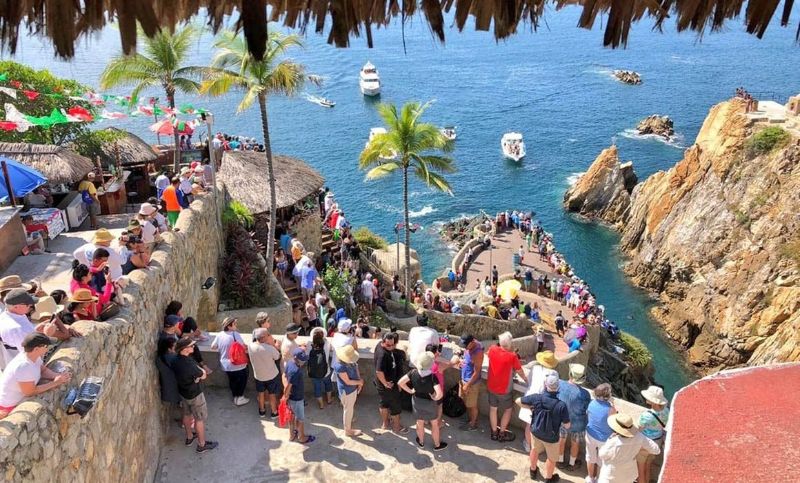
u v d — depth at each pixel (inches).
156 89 2807.6
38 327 308.5
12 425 236.8
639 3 113.7
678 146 2748.5
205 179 756.0
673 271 1755.7
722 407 186.2
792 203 1517.0
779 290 1456.7
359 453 415.2
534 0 116.0
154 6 111.4
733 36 5280.5
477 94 3612.2
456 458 410.6
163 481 392.2
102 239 443.5
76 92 890.7
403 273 1382.9
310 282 789.9
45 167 674.2
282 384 448.8
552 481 384.5
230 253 792.3
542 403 370.9
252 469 401.7
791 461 162.7
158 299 445.4
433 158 1100.5
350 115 3102.9
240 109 795.4
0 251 493.4
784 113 1722.4
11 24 104.9
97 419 313.3
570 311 1352.1
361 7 113.1
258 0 107.2
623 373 1274.6
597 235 2074.3
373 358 465.1
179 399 414.6
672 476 161.8
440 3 113.8
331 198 1249.4
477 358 417.4
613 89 3715.6
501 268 1617.9
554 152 2714.1
